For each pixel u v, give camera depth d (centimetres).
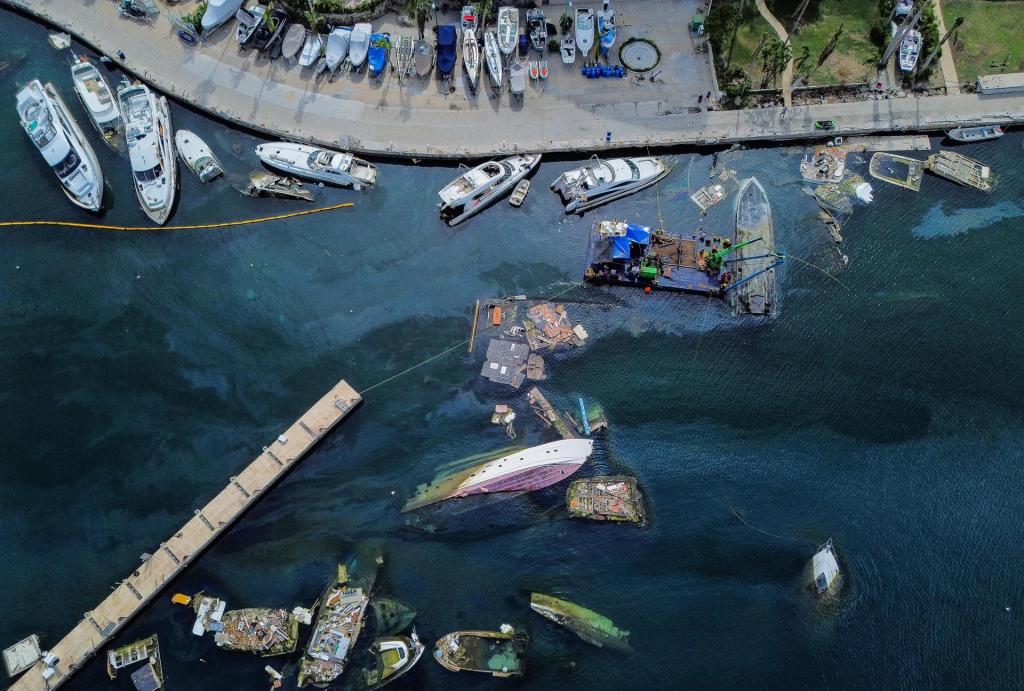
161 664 5569
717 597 5778
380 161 7081
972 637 5641
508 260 6844
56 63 7356
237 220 6888
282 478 6156
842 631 5669
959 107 7219
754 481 6131
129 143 6806
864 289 6719
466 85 7219
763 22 7525
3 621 5653
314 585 5812
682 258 6781
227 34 7344
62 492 6059
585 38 7262
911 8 7388
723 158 7162
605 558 5903
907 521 5991
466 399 6381
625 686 5534
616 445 6238
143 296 6656
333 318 6631
